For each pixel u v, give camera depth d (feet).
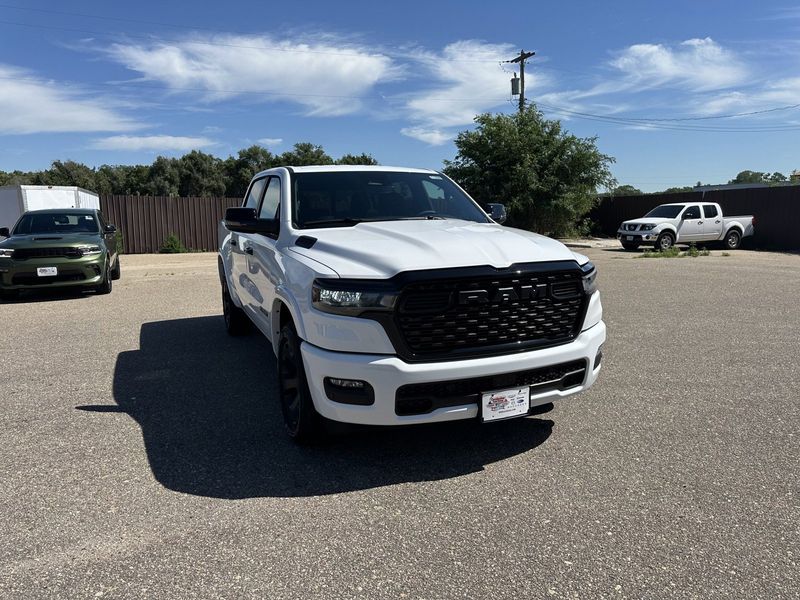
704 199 86.69
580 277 12.68
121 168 195.62
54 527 10.09
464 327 11.51
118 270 45.88
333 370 11.49
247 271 19.02
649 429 14.24
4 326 27.50
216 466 12.49
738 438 13.65
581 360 12.73
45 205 58.29
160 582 8.60
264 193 19.13
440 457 12.88
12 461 12.73
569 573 8.73
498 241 12.80
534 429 14.34
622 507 10.60
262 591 8.40
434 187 18.22
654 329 25.40
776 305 31.35
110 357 21.48
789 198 75.97
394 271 11.35
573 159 87.40
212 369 19.85
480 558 9.13
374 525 10.13
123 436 14.12
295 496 11.19
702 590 8.30
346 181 17.03
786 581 8.47
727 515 10.28
